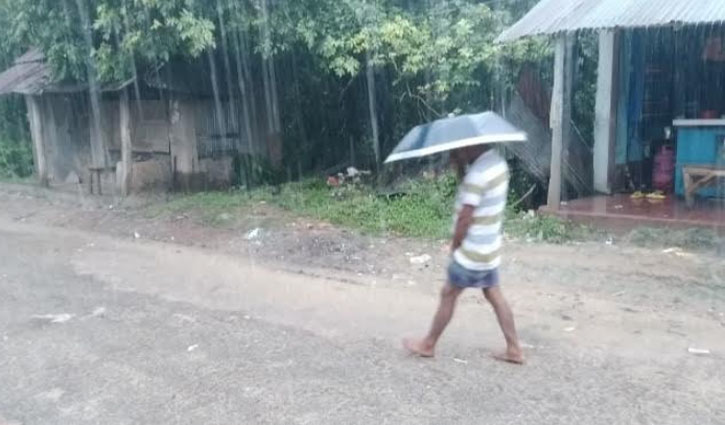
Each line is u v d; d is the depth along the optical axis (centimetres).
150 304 646
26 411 427
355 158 1423
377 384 450
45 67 1499
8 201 1382
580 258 745
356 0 1170
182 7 1074
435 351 505
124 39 1102
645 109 1048
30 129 1769
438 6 1225
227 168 1391
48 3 1203
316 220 998
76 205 1276
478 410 410
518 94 1077
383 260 785
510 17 1188
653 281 659
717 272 672
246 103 1396
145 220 1073
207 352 516
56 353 521
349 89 1390
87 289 705
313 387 448
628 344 511
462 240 462
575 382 446
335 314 601
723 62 1004
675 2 779
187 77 1308
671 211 848
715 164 911
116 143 1406
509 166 1048
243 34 1199
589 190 1033
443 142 442
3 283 736
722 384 439
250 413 414
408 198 1041
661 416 398
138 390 452
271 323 580
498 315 476
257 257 826
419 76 1199
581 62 1105
